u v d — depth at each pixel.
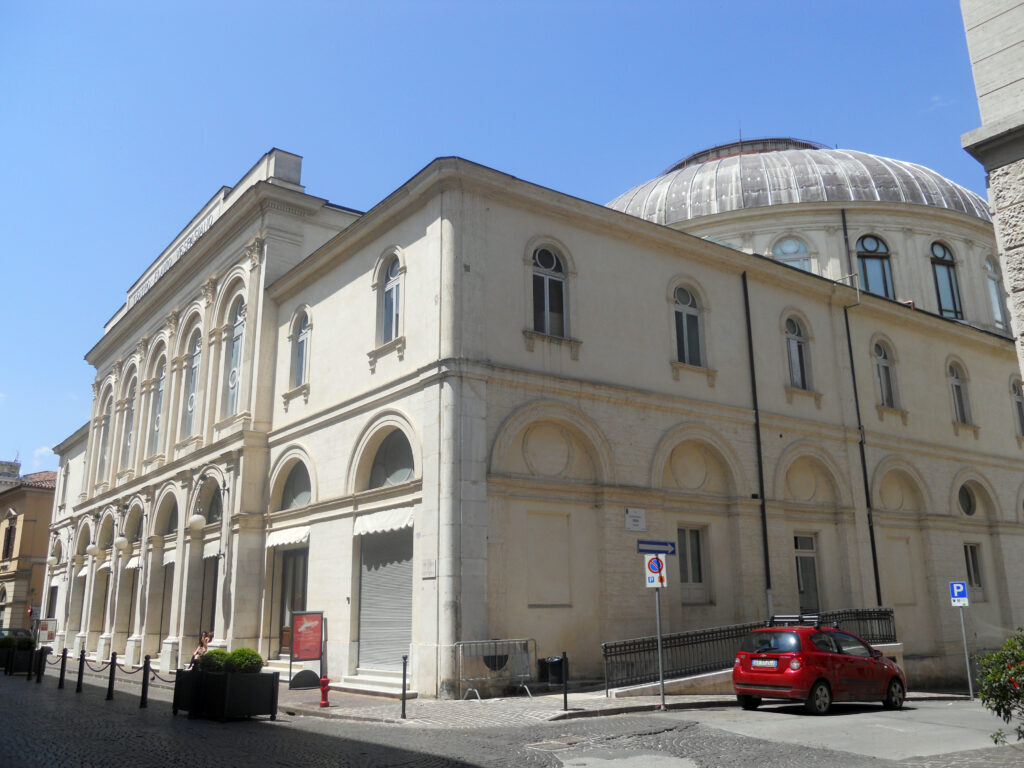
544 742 11.45
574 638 18.44
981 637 27.72
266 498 24.41
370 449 20.47
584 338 20.30
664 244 22.48
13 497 57.34
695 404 21.89
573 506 19.14
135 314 36.69
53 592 46.41
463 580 16.86
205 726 13.34
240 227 28.06
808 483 24.56
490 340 18.64
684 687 17.03
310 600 21.59
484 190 19.33
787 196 36.00
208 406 28.12
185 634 26.17
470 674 16.41
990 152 8.71
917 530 27.09
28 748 11.01
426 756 10.34
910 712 15.44
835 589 24.02
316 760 10.08
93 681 23.66
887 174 37.03
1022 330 8.19
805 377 25.48
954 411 29.88
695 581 21.19
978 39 9.09
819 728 12.67
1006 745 11.28
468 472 17.45
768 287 25.05
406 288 19.94
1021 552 30.20
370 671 19.11
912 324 29.09
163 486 30.53
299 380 24.53
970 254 36.31
